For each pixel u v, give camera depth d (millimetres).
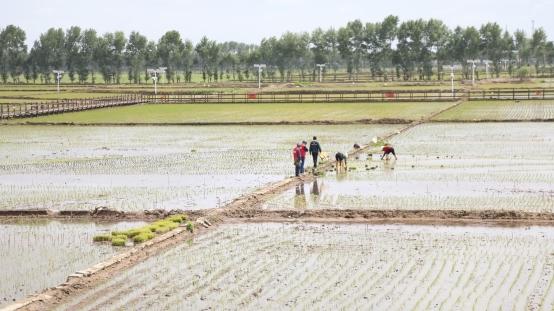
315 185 40562
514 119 76375
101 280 23328
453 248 26578
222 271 24188
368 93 117375
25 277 24047
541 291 21609
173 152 56719
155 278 23484
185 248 27141
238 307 20828
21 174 46469
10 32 197000
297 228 30281
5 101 114500
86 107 97688
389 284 22578
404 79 199875
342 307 20672
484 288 22016
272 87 159375
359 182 41188
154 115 89875
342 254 26062
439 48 197750
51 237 29516
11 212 34062
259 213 32875
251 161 50719
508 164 46719
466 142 59031
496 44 197750
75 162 51812
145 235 28391
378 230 29719
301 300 21328
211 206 35125
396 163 48438
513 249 26281
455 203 34469
